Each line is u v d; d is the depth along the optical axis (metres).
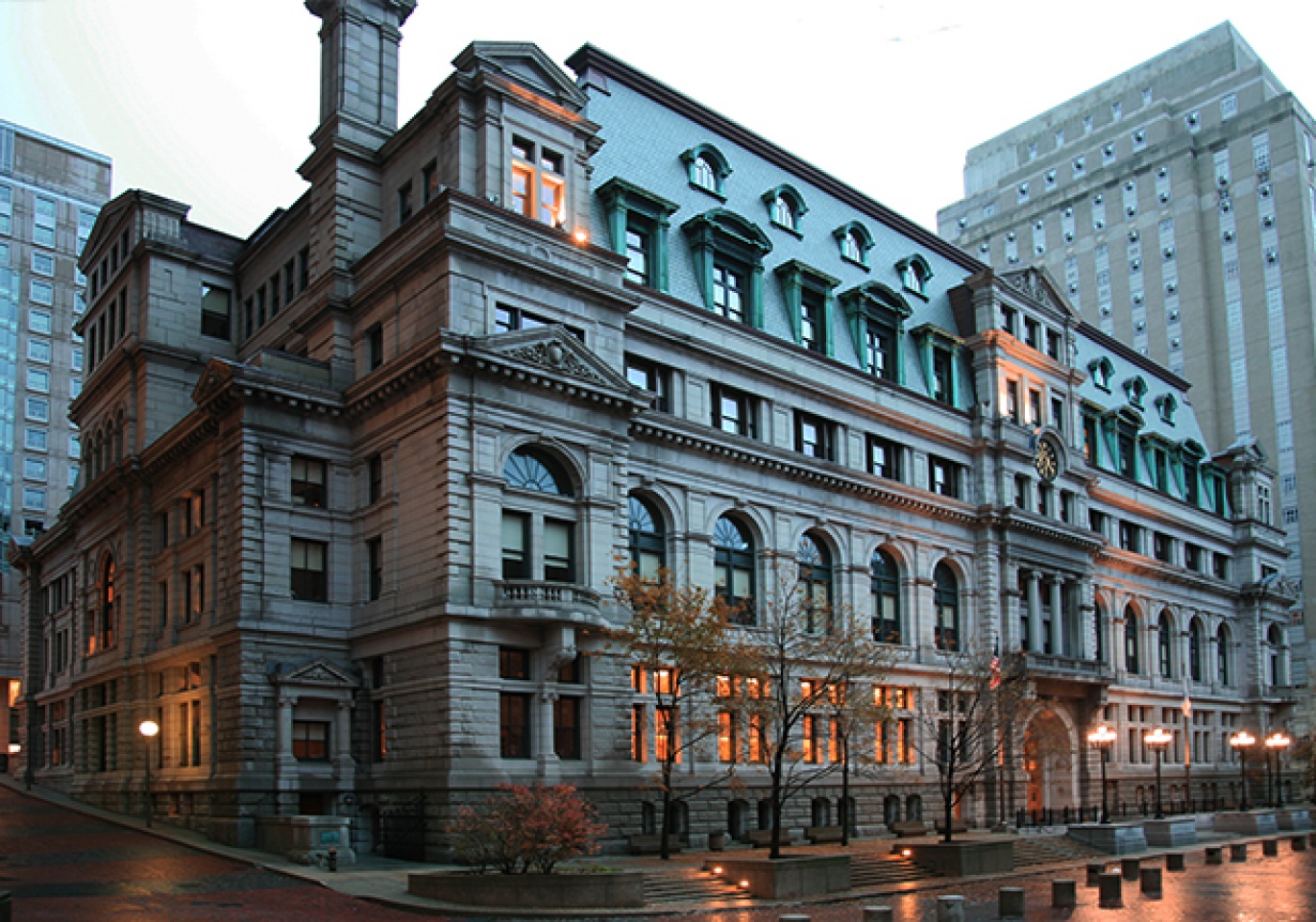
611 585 50.34
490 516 47.38
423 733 46.38
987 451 73.38
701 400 58.28
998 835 58.94
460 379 47.53
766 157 69.81
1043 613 77.50
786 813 57.06
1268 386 140.12
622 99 62.12
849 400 65.12
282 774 47.66
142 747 58.38
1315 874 46.81
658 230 58.31
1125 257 154.38
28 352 127.25
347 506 52.62
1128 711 88.44
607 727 49.12
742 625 57.19
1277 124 144.25
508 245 50.03
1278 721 108.75
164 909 32.50
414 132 53.44
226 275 65.94
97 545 66.69
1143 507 92.81
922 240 80.06
